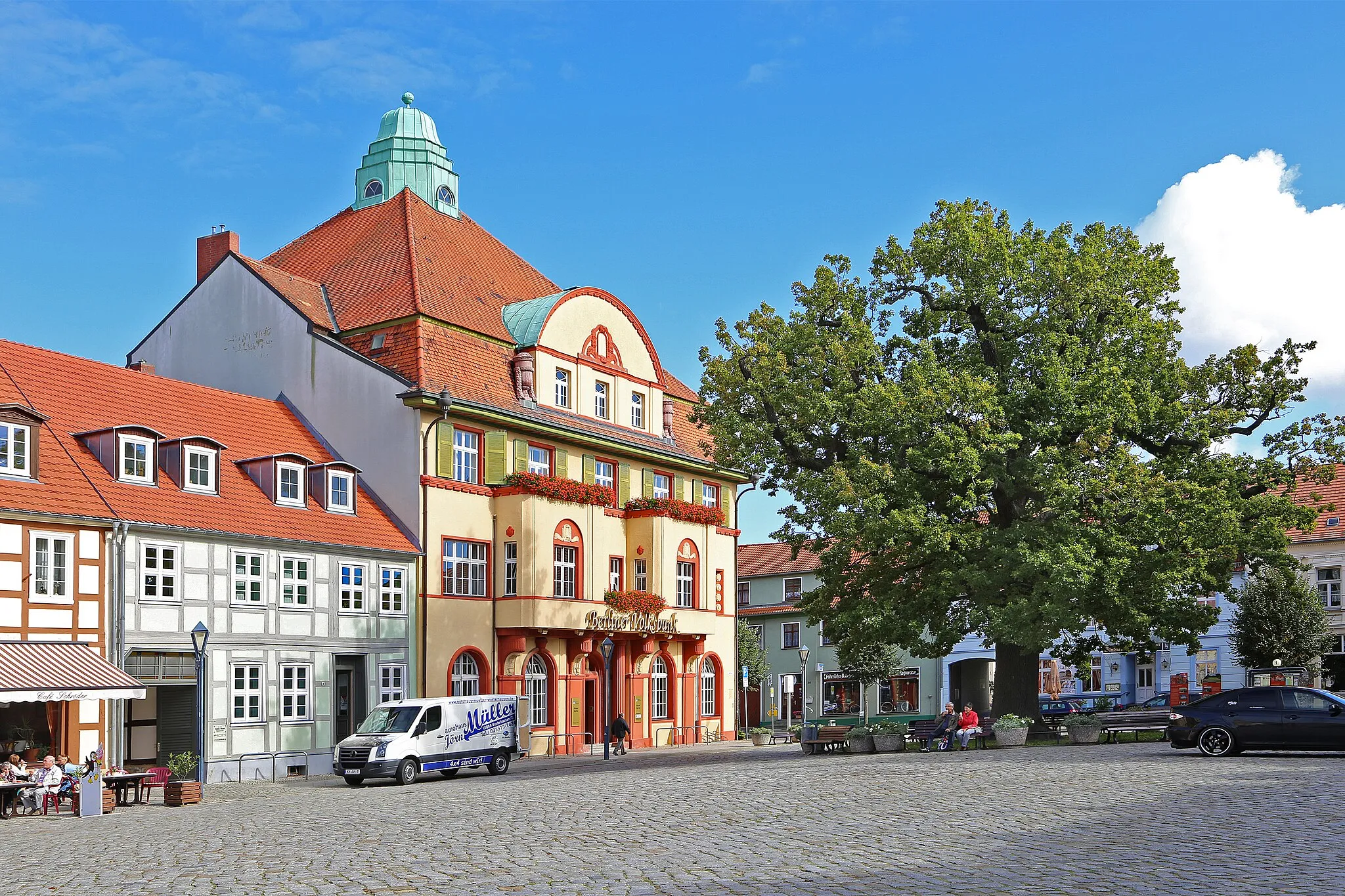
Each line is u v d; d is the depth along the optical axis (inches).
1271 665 1916.8
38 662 1147.9
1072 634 1343.5
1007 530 1323.8
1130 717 1386.6
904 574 1460.4
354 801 987.3
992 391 1321.4
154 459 1362.0
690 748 1801.2
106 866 607.5
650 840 625.3
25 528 1192.8
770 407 1432.1
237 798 1113.4
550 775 1243.8
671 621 1908.2
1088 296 1387.8
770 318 1460.4
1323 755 1027.3
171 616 1314.0
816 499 1357.0
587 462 1861.5
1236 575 2417.6
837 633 1501.0
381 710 1278.3
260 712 1397.6
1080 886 454.9
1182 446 1407.5
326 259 1908.2
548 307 1820.9
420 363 1626.5
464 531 1651.1
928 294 1469.0
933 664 2736.2
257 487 1476.4
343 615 1499.8
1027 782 843.4
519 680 1672.0
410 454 1604.3
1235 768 895.1
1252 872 473.4
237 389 1745.8
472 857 583.8
